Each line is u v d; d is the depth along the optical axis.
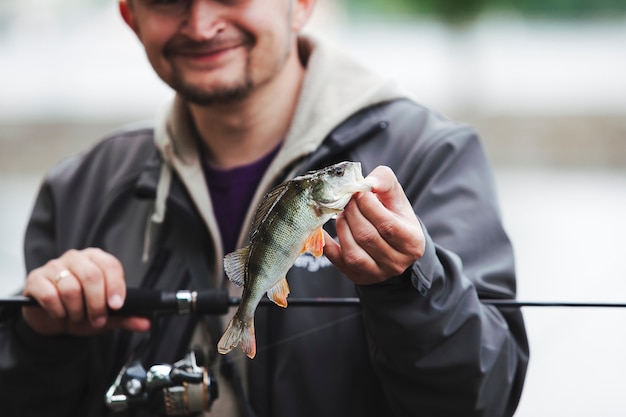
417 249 2.60
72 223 3.64
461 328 2.81
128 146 3.70
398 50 28.33
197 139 3.47
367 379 3.10
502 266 3.10
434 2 22.41
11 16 29.16
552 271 9.55
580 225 11.62
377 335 2.83
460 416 2.92
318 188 2.54
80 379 3.34
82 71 25.75
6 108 21.38
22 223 11.62
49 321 3.18
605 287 8.90
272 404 3.11
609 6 30.61
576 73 24.80
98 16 29.67
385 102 3.38
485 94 22.36
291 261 2.60
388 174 2.59
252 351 2.56
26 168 18.34
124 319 3.18
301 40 3.62
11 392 3.31
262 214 2.62
